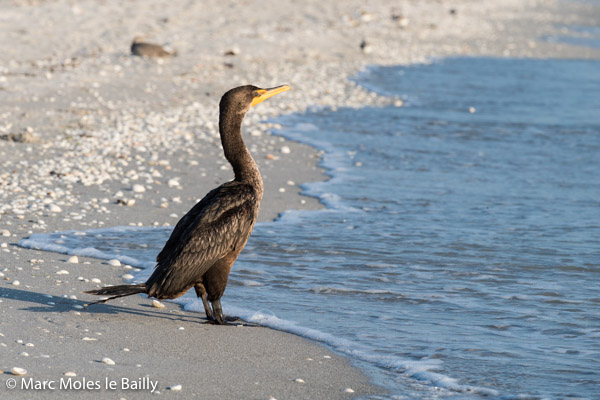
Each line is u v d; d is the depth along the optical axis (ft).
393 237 45.68
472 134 80.12
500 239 45.83
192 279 29.78
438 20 191.11
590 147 75.41
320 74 113.09
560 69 134.51
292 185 57.98
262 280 37.60
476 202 54.90
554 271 40.14
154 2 165.89
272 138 73.72
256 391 24.71
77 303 32.63
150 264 38.50
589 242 45.52
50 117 73.92
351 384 25.86
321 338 30.19
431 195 56.54
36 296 33.06
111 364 26.13
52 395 23.26
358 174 62.18
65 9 149.79
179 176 57.36
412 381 26.43
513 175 63.77
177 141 68.44
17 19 137.18
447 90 108.17
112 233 43.93
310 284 37.19
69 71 97.66
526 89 111.55
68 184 53.42
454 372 27.27
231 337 29.81
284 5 181.78
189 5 166.40
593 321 32.96
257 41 131.13
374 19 178.40
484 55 148.97
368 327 31.71
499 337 30.94
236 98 31.83
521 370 27.48
